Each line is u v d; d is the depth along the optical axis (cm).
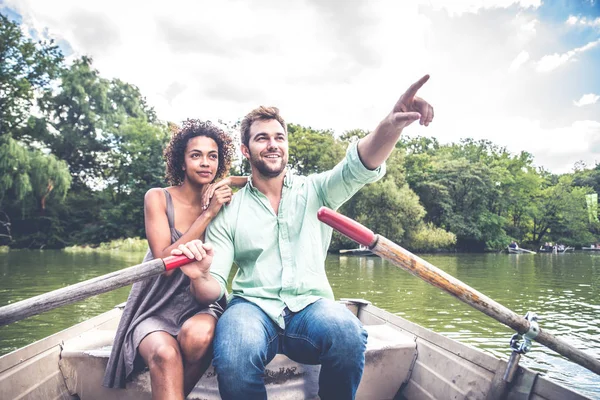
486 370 171
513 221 4081
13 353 162
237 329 147
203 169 188
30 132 2777
